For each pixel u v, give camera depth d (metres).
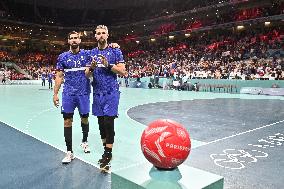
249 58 30.14
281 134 7.34
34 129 7.81
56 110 12.27
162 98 18.75
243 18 37.38
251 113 11.45
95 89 4.76
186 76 28.39
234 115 10.85
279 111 12.12
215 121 9.41
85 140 5.54
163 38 49.94
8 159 5.00
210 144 6.20
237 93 23.92
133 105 14.50
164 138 2.47
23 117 10.14
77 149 5.73
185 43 43.28
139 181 2.34
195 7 44.19
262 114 11.16
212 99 17.98
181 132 2.52
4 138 6.62
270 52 29.02
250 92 23.06
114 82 4.70
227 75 25.83
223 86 24.81
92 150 5.67
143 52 48.22
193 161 5.00
